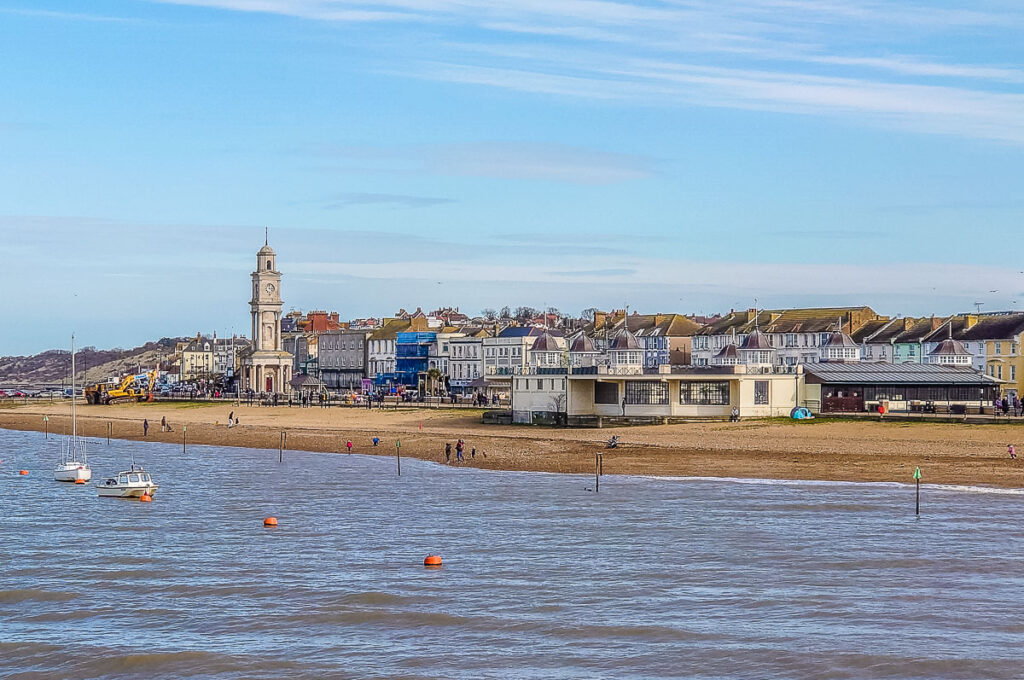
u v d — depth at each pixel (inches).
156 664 1599.4
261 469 4037.9
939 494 2965.1
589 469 3686.0
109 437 5762.8
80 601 1935.3
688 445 4101.9
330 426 5935.0
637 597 1904.5
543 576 2059.5
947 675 1498.5
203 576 2097.7
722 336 7431.1
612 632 1706.4
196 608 1879.9
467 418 5787.4
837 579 2005.4
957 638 1651.1
